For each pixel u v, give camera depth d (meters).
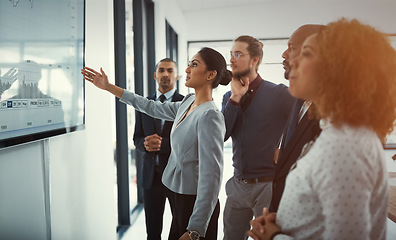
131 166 3.75
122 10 2.92
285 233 0.70
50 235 1.52
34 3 1.29
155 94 2.61
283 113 1.66
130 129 3.26
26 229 1.31
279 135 1.69
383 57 0.63
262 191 1.68
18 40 1.18
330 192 0.59
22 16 1.21
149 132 2.34
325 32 0.66
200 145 1.23
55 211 1.56
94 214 2.07
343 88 0.62
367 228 0.59
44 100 1.38
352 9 7.35
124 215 3.17
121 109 3.04
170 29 6.41
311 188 0.63
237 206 1.79
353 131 0.62
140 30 3.79
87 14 1.91
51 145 1.52
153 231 2.33
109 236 2.38
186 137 1.30
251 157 1.69
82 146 1.87
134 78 3.80
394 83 0.65
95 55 2.03
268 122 1.67
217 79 1.35
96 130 2.08
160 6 4.42
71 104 1.66
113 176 2.43
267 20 7.79
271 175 1.68
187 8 7.56
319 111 0.68
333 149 0.60
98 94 2.10
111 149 2.37
